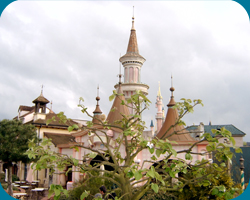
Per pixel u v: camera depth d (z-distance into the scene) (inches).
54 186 294.0
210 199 607.8
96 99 1153.4
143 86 1712.6
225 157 317.4
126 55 1737.2
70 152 1143.0
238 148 307.1
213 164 361.1
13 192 1072.2
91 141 948.6
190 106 365.4
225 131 315.3
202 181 376.5
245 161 1043.9
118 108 960.3
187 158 337.7
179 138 893.2
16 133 1032.8
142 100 373.4
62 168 341.7
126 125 369.4
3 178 1302.9
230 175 644.1
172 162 352.8
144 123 397.1
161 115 2084.2
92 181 716.7
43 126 1450.5
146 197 660.1
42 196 997.2
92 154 391.2
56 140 1368.1
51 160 309.6
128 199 351.9
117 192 454.3
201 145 845.2
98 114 1131.3
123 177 356.2
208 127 1403.8
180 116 372.2
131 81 1731.1
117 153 401.7
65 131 1517.0
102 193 399.5
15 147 1010.1
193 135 1048.2
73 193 726.5
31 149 314.2
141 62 1760.6
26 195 989.2
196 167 362.6
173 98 995.3
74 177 1020.5
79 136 1042.1
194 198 636.7
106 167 1016.9
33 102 1520.7
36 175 1343.5
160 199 660.7
